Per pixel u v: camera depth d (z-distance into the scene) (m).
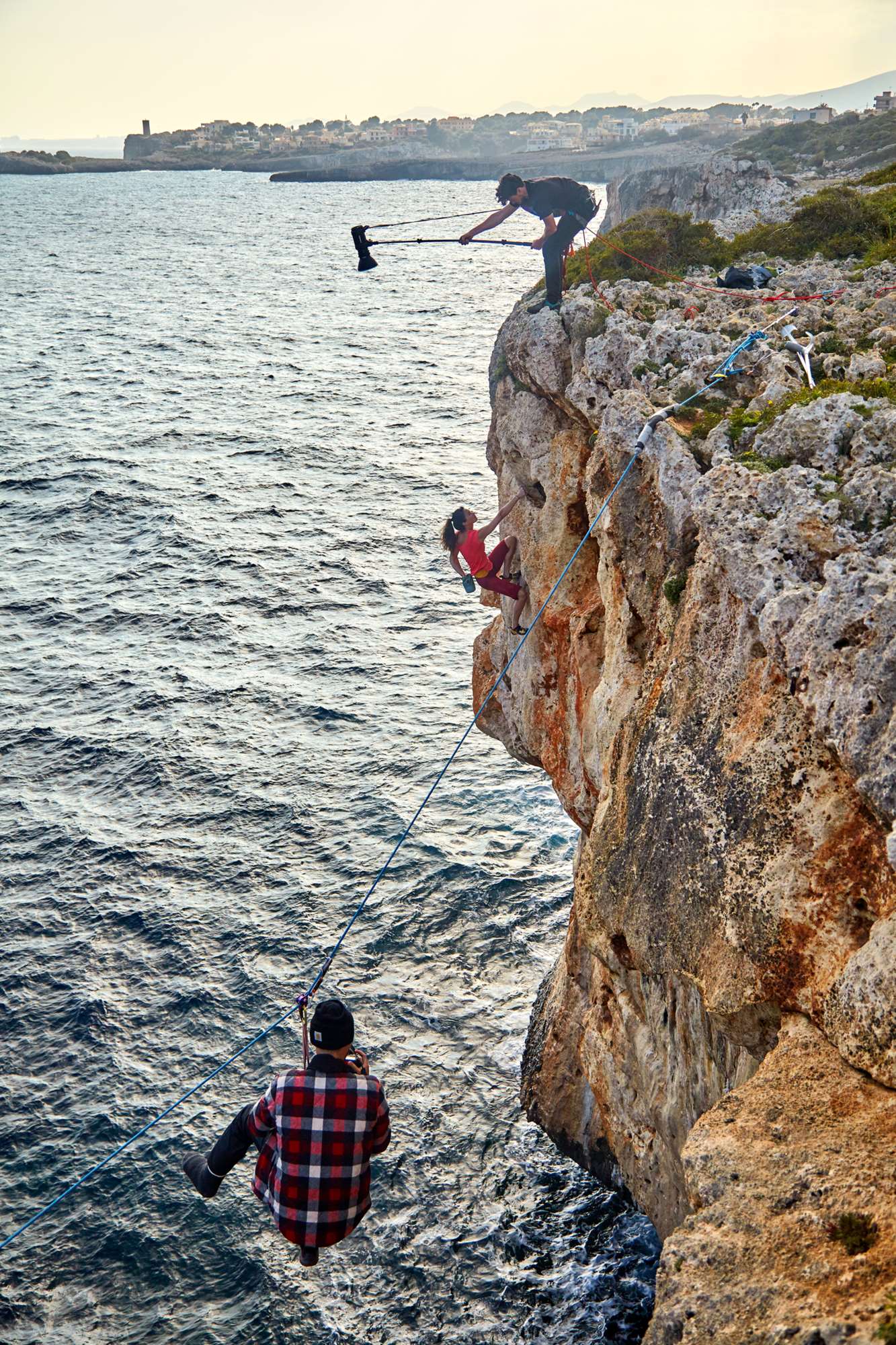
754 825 7.77
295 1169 6.27
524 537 16.83
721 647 8.84
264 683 33.53
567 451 15.46
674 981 9.50
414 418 69.75
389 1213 16.23
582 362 14.48
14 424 66.00
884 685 6.54
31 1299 14.99
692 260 18.55
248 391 78.44
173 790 27.55
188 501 51.56
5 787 27.53
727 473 9.18
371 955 21.73
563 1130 17.06
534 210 14.91
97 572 42.56
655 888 9.23
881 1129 5.94
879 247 17.50
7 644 35.88
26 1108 18.08
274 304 128.50
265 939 22.12
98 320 112.00
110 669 34.25
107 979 20.98
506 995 20.72
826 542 7.94
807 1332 4.85
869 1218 5.41
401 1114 18.00
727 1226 5.70
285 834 25.70
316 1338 14.39
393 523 49.00
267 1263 15.44
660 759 9.43
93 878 23.95
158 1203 16.39
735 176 45.25
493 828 25.94
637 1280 15.03
